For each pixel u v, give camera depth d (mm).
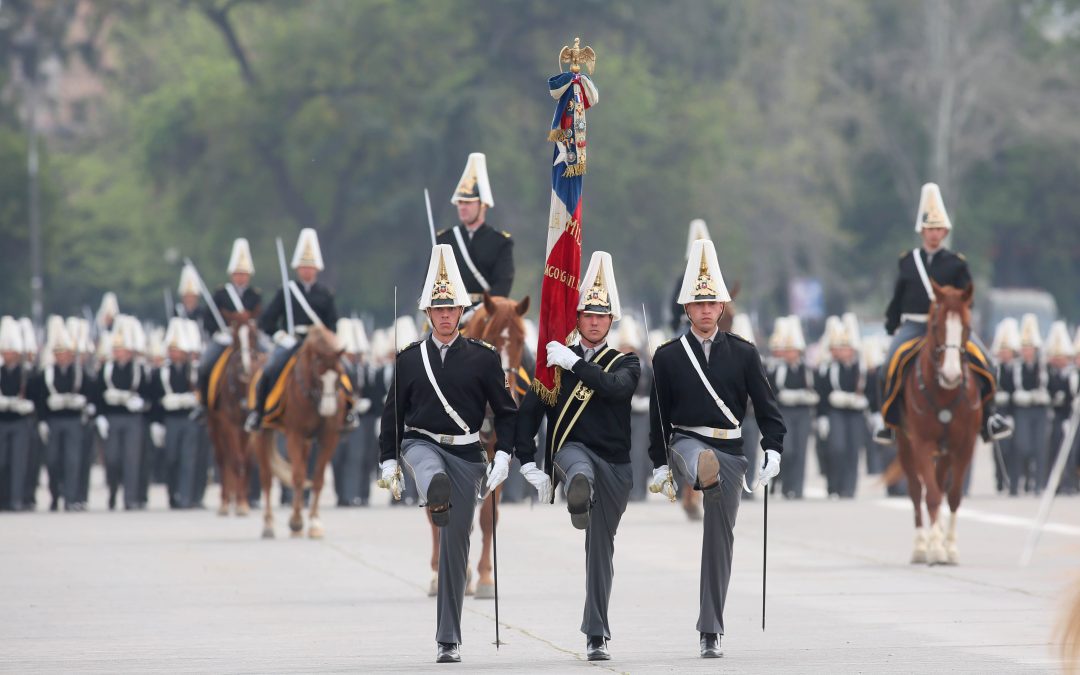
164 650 44719
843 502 104062
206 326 92562
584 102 43062
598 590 42031
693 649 44125
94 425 103750
